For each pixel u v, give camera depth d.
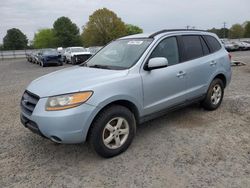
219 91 5.49
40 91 3.40
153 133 4.39
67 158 3.65
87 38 65.75
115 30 64.81
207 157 3.52
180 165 3.34
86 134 3.27
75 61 20.52
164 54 4.23
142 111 3.87
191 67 4.59
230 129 4.46
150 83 3.89
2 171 3.36
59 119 3.10
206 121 4.87
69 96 3.16
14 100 7.33
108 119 3.42
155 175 3.14
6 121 5.36
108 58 4.38
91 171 3.29
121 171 3.26
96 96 3.27
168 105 4.26
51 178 3.17
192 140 4.07
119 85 3.51
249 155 3.54
